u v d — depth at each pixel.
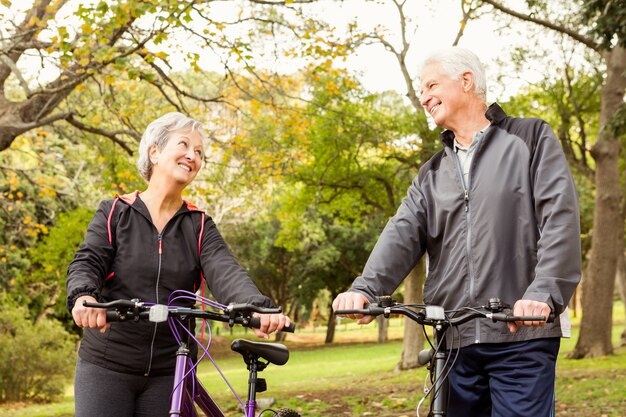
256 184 14.58
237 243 34.25
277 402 10.39
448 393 2.68
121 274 2.86
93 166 16.23
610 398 9.16
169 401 2.86
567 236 2.50
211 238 2.97
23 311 17.89
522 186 2.69
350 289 2.74
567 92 18.91
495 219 2.68
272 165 13.12
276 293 37.22
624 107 9.52
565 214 2.53
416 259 2.93
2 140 9.41
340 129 13.87
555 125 19.73
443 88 2.88
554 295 2.41
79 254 2.79
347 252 32.50
